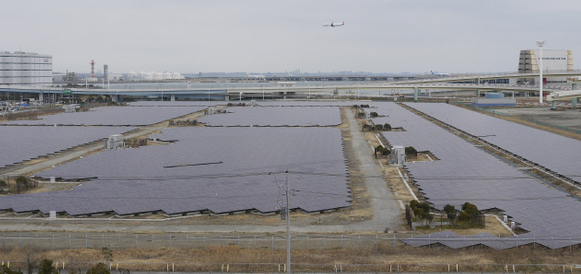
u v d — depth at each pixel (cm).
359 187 9925
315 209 8331
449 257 6241
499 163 11469
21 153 13250
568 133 16775
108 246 6881
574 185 9669
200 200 8769
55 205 8562
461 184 9631
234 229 7588
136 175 10519
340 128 18662
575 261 6028
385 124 18175
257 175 10419
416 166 11300
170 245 6856
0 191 9638
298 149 13488
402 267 5978
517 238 6656
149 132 17862
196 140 15250
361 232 7406
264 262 6159
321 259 6234
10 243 7019
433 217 7731
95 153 13712
